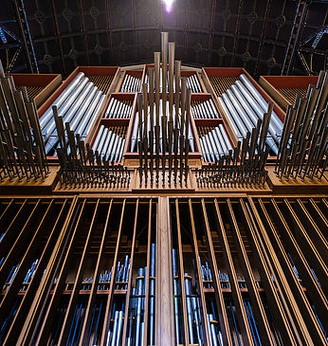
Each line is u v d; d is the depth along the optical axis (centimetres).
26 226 293
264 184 360
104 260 352
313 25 691
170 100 294
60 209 344
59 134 321
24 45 743
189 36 870
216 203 328
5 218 315
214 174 368
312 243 283
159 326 213
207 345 204
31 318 216
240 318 230
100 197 332
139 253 355
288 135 330
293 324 217
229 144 482
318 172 374
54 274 254
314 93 289
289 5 699
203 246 366
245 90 684
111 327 250
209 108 622
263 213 319
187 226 376
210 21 816
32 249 276
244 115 580
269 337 210
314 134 327
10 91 279
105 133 514
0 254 275
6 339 209
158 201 327
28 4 700
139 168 349
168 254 269
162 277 247
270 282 244
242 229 371
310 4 670
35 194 340
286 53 764
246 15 766
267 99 625
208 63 902
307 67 744
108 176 355
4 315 236
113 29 841
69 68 866
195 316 256
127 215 352
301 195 345
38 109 548
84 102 628
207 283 299
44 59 802
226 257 274
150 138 325
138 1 803
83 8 776
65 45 820
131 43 893
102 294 271
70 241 282
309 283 258
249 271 256
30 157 333
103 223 368
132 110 577
